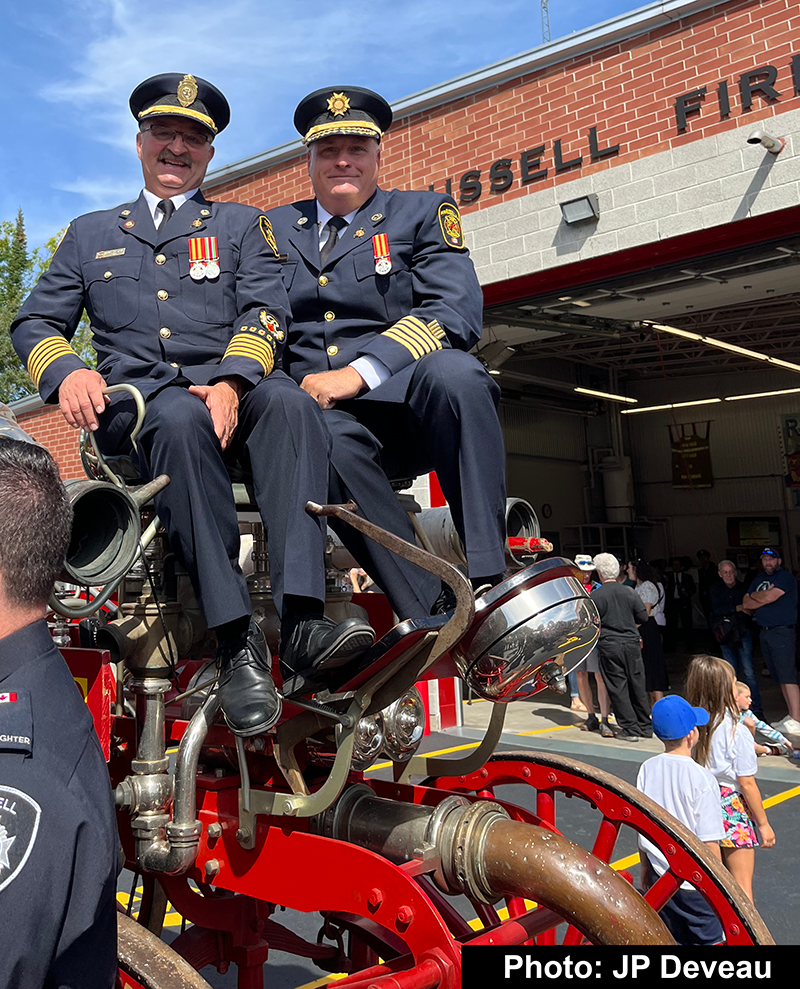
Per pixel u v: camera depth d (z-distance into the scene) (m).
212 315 2.43
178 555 1.99
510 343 11.90
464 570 2.55
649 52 7.24
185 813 1.92
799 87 6.50
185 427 1.97
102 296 2.46
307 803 1.89
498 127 8.12
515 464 20.27
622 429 22.58
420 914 1.69
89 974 1.06
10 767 1.03
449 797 2.04
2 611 1.14
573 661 2.11
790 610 8.59
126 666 2.16
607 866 1.82
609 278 7.80
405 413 2.29
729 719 3.80
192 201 2.57
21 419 14.12
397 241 2.56
